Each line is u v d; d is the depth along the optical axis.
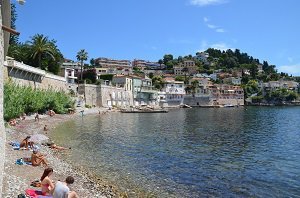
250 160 32.09
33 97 63.59
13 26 77.81
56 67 101.94
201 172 26.36
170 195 20.11
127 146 38.28
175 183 22.84
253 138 50.09
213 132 57.00
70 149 34.25
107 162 28.67
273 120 90.19
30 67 72.50
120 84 141.25
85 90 113.38
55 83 91.94
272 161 31.83
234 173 26.41
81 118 78.62
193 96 183.62
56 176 21.42
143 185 21.97
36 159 22.97
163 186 21.95
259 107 183.38
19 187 16.22
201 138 48.22
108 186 20.95
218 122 79.44
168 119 86.75
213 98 185.88
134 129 58.88
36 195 14.79
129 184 22.02
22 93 59.91
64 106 83.94
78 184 20.38
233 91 197.38
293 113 126.50
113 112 110.12
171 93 174.88
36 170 21.33
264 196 20.64
